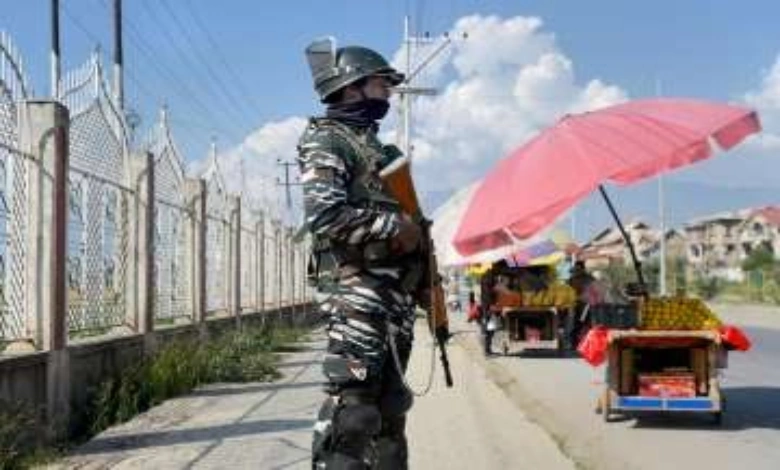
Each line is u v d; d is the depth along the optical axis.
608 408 11.74
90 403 11.74
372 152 4.37
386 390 4.39
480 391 15.02
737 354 23.03
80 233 12.12
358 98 4.43
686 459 9.66
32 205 10.35
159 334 15.60
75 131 11.73
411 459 9.51
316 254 4.42
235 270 24.14
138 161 14.60
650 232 105.38
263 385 15.92
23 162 10.24
